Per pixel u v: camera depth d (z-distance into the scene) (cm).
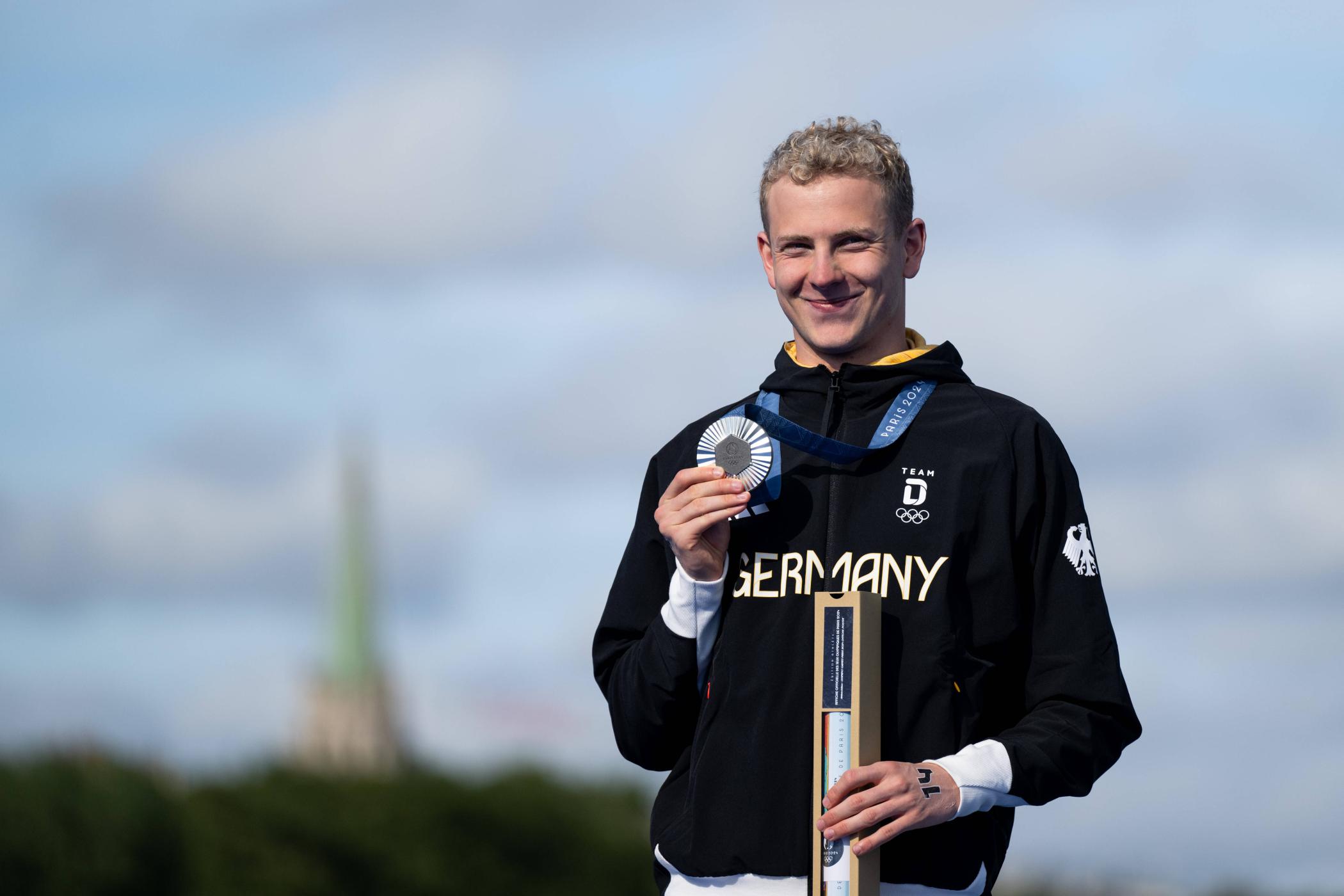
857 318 516
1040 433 514
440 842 4516
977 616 498
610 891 4853
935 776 466
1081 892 6353
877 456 511
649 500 568
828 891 466
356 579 16425
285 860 4131
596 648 566
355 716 15512
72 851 3509
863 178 513
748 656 502
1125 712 498
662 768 547
